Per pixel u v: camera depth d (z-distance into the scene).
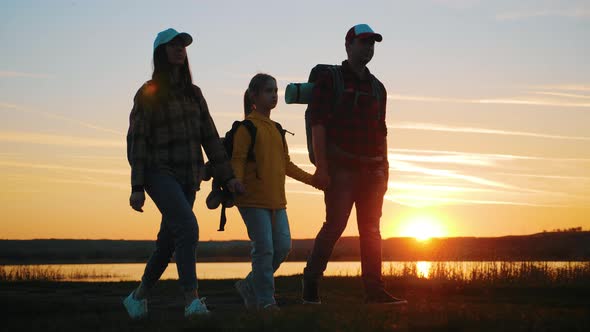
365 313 5.20
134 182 5.80
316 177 7.06
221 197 6.29
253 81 6.71
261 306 6.25
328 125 7.21
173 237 6.13
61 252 88.31
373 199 7.30
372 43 7.27
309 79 7.55
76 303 8.18
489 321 4.86
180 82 6.16
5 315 7.23
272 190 6.45
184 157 5.98
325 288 10.23
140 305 6.26
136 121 5.89
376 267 7.28
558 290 9.89
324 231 7.25
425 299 8.55
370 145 7.25
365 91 7.30
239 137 6.40
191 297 5.84
